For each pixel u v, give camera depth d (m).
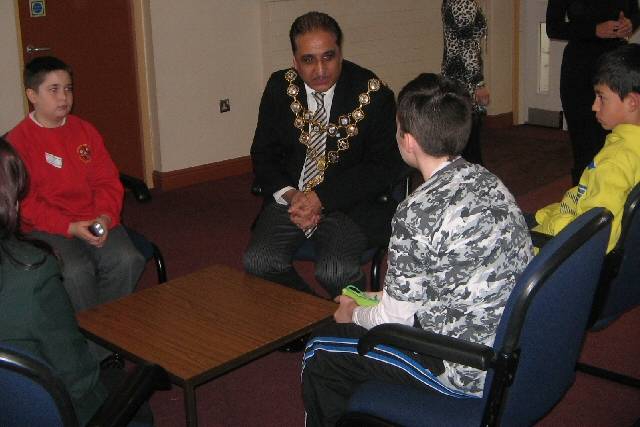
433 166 1.75
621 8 3.74
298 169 2.87
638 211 2.04
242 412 2.58
